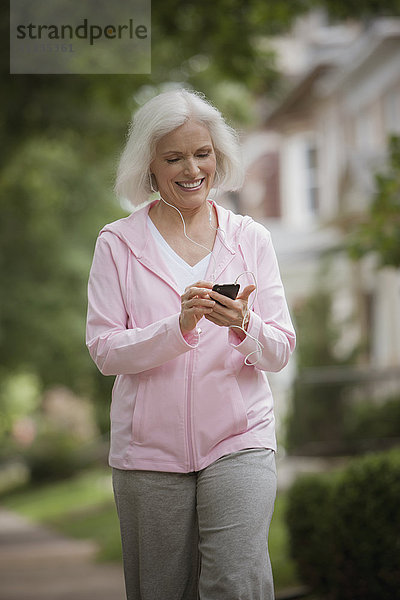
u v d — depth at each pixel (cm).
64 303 2027
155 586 359
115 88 1242
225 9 1126
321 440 1380
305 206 2522
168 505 354
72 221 2020
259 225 379
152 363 343
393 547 578
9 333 2009
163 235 369
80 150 1579
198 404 350
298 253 1850
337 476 652
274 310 365
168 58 1273
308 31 2816
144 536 357
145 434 353
